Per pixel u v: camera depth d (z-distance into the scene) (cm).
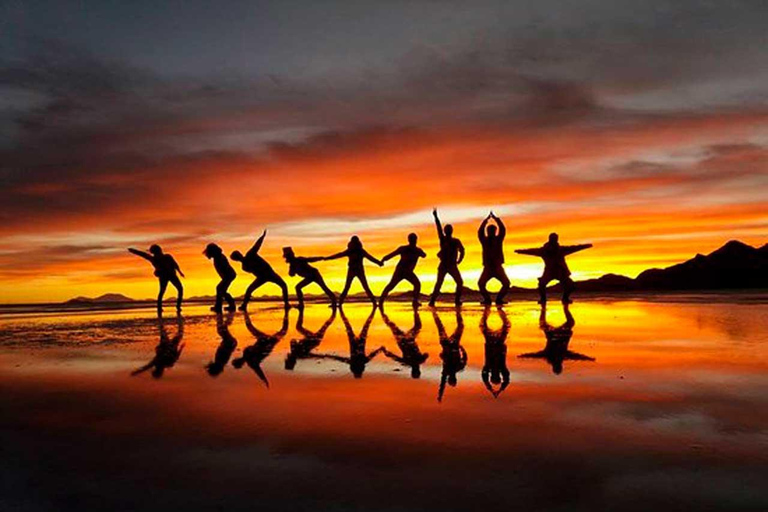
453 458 308
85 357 716
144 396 482
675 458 302
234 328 1105
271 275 1698
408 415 400
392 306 1938
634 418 381
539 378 527
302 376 561
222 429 374
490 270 1692
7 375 593
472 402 436
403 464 301
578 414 394
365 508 248
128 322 1327
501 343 776
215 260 1709
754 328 918
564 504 248
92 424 393
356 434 356
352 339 865
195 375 578
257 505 254
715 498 252
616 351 685
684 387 477
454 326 1038
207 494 267
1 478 291
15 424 395
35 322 1387
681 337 809
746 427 357
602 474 281
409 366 609
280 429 371
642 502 249
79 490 274
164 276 1580
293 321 1260
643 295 2538
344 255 1705
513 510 243
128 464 310
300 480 281
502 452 317
